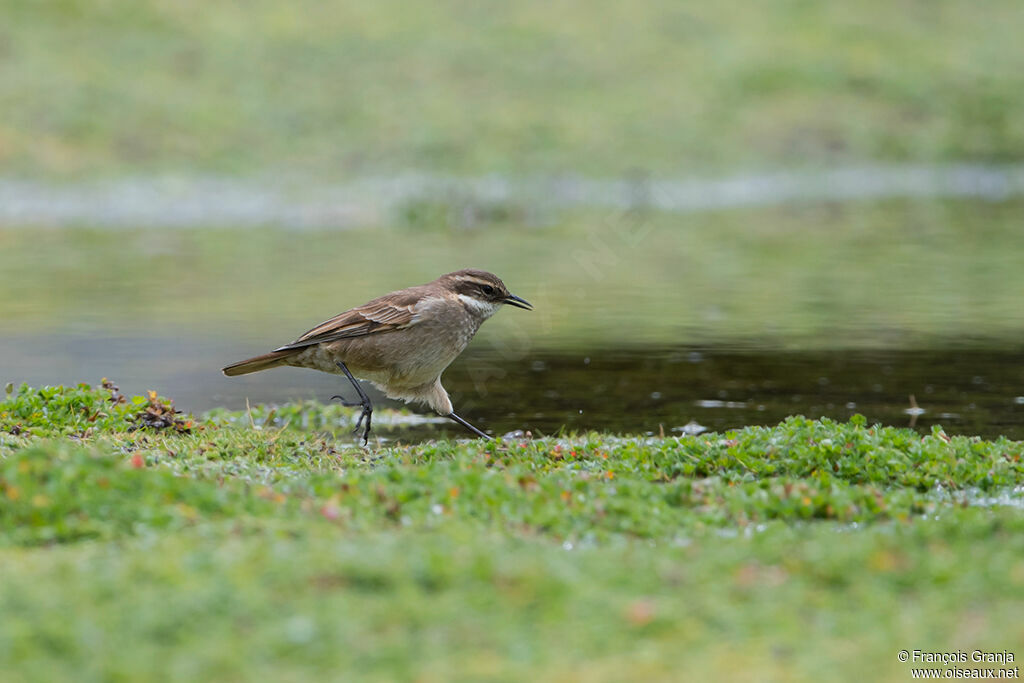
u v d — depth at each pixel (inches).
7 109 1293.1
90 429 447.8
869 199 1408.7
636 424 525.0
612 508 331.9
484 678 225.5
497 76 1514.5
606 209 1267.2
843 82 1622.8
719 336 725.3
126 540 296.5
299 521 307.9
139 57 1418.6
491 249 1069.8
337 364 470.6
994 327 743.7
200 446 431.2
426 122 1407.5
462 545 284.8
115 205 1205.7
